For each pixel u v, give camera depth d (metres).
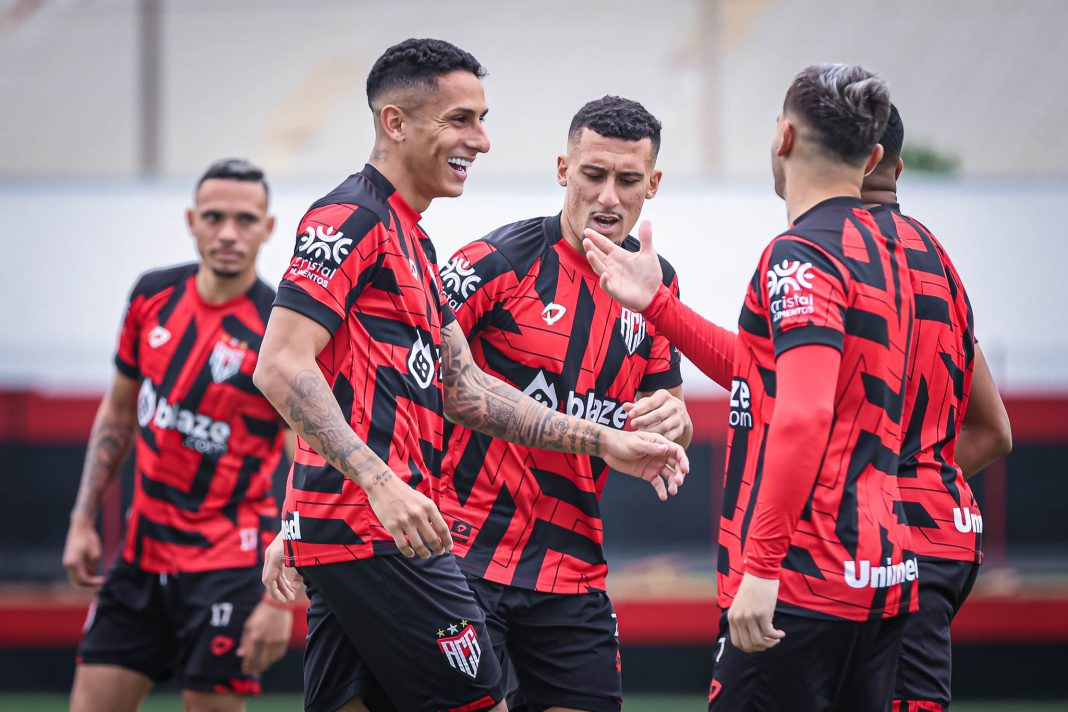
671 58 51.34
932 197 27.88
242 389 14.23
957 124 46.88
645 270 10.52
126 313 14.67
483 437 11.27
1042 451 26.89
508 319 11.45
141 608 14.03
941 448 10.43
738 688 9.05
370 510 9.08
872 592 8.77
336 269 8.92
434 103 9.49
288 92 53.38
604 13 52.62
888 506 8.98
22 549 27.36
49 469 27.61
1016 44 49.28
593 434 10.59
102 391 27.91
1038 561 26.67
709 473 27.62
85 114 51.06
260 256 27.89
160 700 22.45
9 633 22.97
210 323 14.39
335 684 9.70
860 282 8.80
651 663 23.09
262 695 22.80
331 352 9.16
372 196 9.39
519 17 54.47
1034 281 27.59
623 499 27.95
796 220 9.26
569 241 11.55
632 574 25.52
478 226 27.97
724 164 45.97
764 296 8.98
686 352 10.56
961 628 22.91
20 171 48.75
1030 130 46.69
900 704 10.09
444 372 10.49
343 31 55.84
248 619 13.95
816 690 8.88
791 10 51.72
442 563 9.46
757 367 9.22
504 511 11.27
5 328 28.55
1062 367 27.33
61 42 53.31
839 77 9.16
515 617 11.27
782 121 9.42
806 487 8.32
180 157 50.94
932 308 10.12
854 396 8.84
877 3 51.53
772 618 8.64
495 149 48.59
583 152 11.13
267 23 55.16
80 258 28.84
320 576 9.22
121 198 29.05
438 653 9.30
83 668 14.02
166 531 14.00
